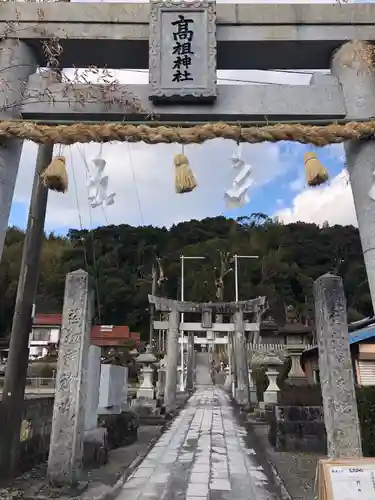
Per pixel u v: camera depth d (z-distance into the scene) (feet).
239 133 12.07
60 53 13.47
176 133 12.05
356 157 13.03
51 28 13.89
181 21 13.83
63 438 21.40
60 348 22.82
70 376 22.29
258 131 12.10
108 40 13.93
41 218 25.62
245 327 81.30
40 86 13.26
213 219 202.18
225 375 170.71
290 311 109.19
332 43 14.10
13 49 13.71
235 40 13.94
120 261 172.96
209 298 151.94
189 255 168.25
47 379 100.83
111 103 12.92
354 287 139.74
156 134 12.03
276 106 13.21
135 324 159.53
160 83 13.12
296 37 13.93
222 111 13.15
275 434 35.55
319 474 12.48
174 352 72.49
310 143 12.34
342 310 22.27
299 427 34.58
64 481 20.84
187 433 45.21
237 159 12.62
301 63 14.96
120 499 21.57
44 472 24.32
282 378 59.93
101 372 35.19
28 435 25.67
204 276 156.46
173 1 14.05
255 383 76.64
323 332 22.21
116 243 173.06
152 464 29.89
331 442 20.75
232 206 12.60
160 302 76.74
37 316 144.15
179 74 13.24
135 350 110.42
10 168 12.91
